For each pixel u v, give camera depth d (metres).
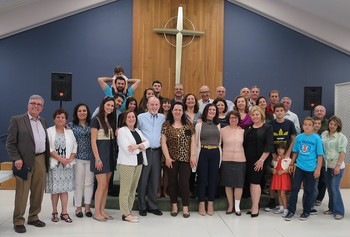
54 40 7.28
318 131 5.35
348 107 7.01
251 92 5.82
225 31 7.60
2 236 3.71
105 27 7.37
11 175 3.85
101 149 4.23
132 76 7.39
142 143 4.31
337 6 6.98
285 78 7.71
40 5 7.10
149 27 7.39
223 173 4.70
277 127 4.89
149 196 4.62
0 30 6.99
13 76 7.22
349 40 7.62
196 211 4.82
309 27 7.59
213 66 7.53
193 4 7.49
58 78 5.19
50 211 4.72
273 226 4.24
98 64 7.37
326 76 7.80
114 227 4.05
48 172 4.15
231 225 4.23
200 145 4.62
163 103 4.89
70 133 4.28
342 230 4.13
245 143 4.71
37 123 4.00
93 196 4.85
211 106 4.64
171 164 4.50
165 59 7.42
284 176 4.73
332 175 4.70
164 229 4.02
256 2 7.51
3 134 7.17
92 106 7.37
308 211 4.55
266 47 7.68
